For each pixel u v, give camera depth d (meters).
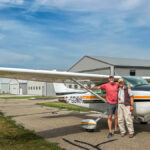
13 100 17.53
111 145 3.66
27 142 3.80
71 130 4.94
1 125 5.37
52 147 3.45
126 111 4.16
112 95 4.29
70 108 9.66
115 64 18.55
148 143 3.77
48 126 5.41
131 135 4.18
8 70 3.98
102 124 5.73
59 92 8.31
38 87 31.66
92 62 22.09
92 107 5.68
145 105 4.34
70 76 4.96
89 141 3.93
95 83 6.07
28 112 8.48
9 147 3.50
